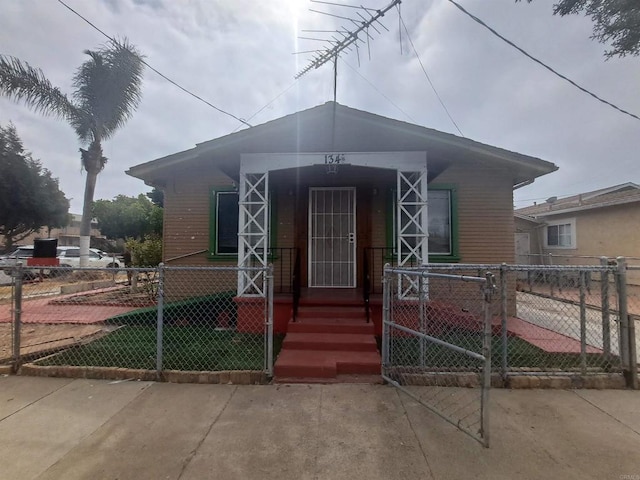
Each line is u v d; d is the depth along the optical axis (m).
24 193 22.80
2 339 5.78
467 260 8.05
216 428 3.22
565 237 16.89
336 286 8.13
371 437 3.08
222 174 8.52
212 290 8.39
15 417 3.41
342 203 8.26
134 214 32.56
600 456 2.81
